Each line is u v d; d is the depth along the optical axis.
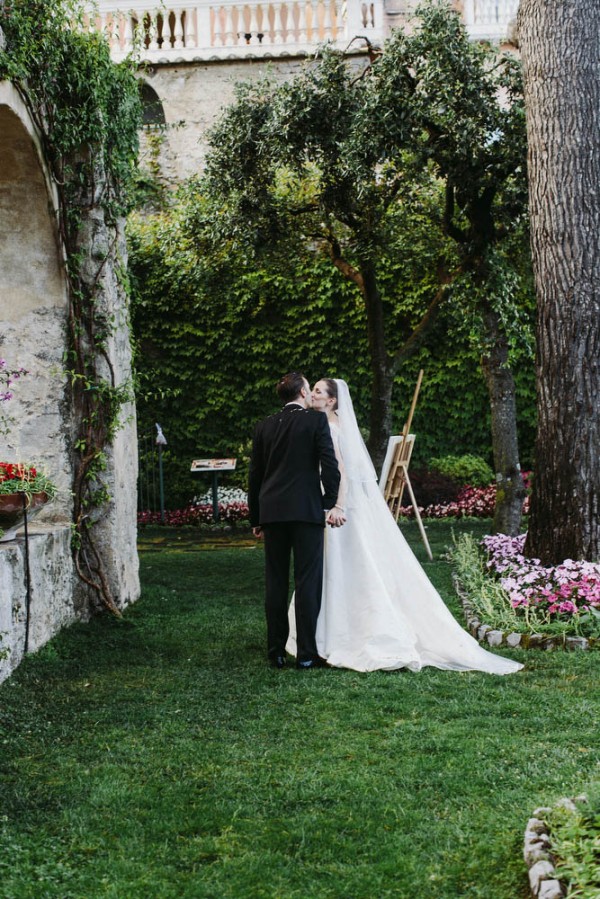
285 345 14.49
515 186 9.51
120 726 4.06
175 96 15.43
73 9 6.15
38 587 5.37
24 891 2.54
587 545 6.35
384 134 9.02
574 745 3.64
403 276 13.87
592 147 6.45
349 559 5.23
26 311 6.29
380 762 3.51
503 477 9.64
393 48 9.15
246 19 15.71
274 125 9.71
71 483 6.30
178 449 14.69
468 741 3.69
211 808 3.10
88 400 6.39
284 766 3.50
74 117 6.15
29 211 6.05
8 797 3.23
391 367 10.52
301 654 5.06
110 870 2.67
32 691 4.61
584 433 6.38
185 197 11.52
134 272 14.38
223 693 4.55
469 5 15.73
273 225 10.55
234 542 11.43
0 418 6.26
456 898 2.47
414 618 5.21
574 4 6.48
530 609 5.90
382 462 10.48
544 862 2.46
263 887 2.56
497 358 9.72
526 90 6.76
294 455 5.13
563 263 6.46
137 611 6.66
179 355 14.63
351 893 2.52
